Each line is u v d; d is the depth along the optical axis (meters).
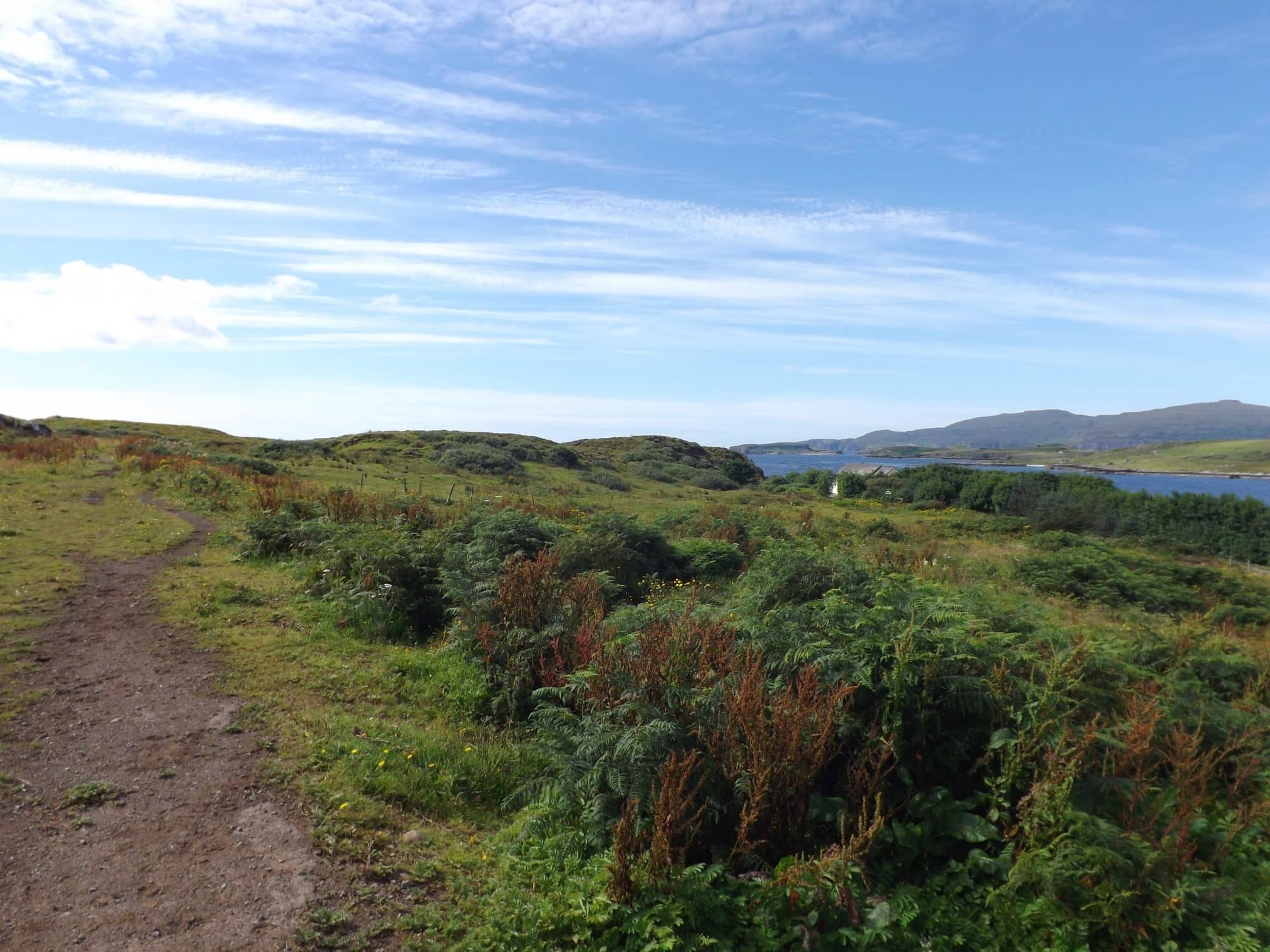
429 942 3.97
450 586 9.38
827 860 4.18
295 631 9.36
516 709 7.49
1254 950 3.73
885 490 60.62
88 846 4.69
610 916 4.04
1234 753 6.04
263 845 4.74
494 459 48.38
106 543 14.25
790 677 5.82
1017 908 4.09
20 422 37.22
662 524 21.78
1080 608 14.74
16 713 6.63
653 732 5.12
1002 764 4.91
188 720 6.63
